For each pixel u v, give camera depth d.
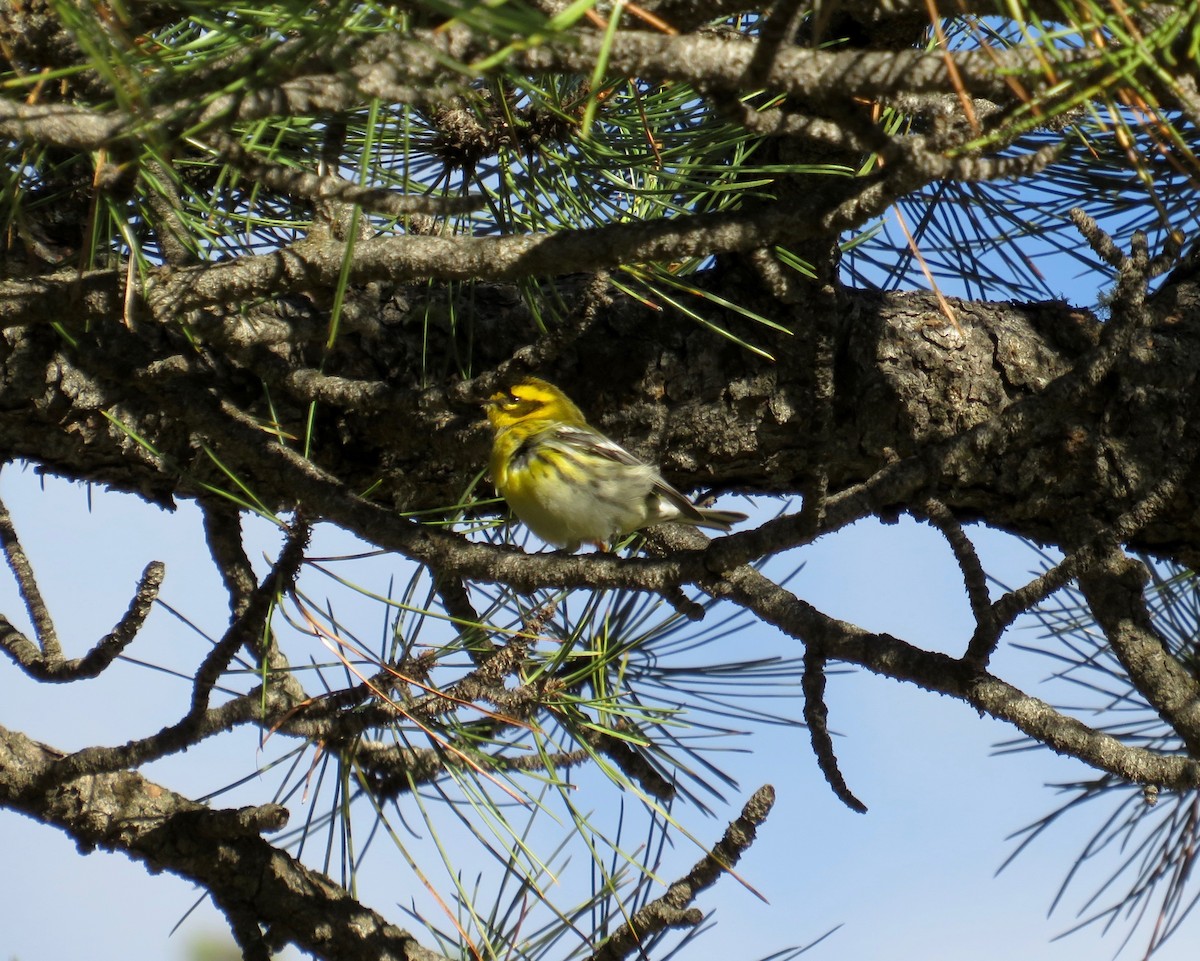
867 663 7.45
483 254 6.18
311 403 8.59
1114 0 3.93
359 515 7.63
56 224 8.84
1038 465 9.58
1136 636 8.63
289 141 7.66
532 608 8.84
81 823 8.51
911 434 9.80
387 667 7.68
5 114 4.77
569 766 8.68
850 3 4.88
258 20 4.59
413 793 8.20
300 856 8.87
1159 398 9.52
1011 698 7.04
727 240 5.83
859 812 7.73
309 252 6.59
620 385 9.82
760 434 9.80
